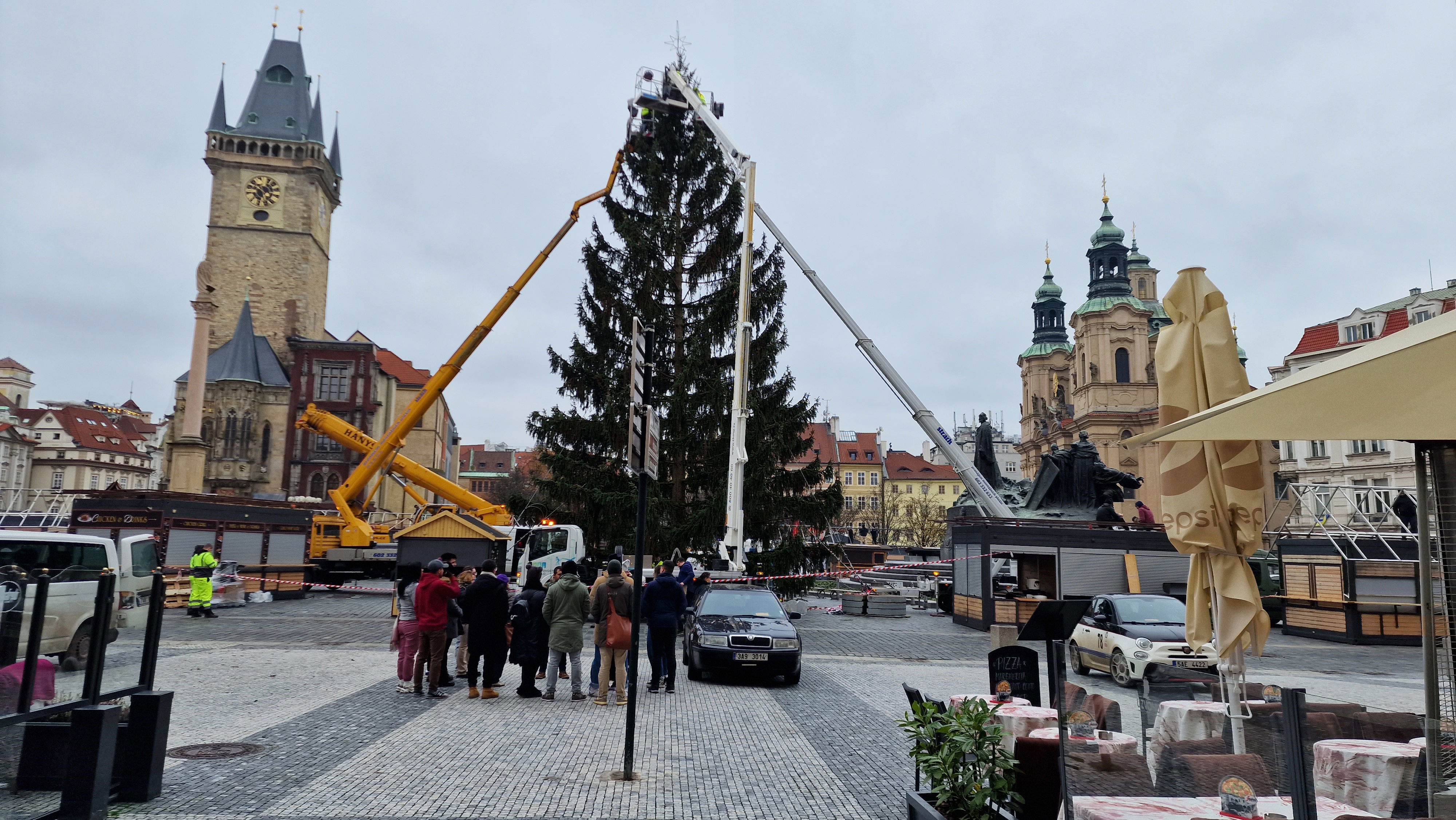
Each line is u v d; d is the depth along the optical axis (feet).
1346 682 53.36
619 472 93.61
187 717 32.45
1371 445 195.62
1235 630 21.11
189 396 151.94
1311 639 84.48
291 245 274.16
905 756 29.09
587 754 28.43
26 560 34.09
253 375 246.88
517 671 49.83
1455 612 15.93
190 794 22.56
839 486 92.99
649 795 23.73
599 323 98.78
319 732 30.55
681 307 103.24
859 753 29.43
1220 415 15.81
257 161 274.36
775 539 93.04
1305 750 13.64
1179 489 22.02
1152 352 291.79
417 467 122.72
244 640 58.70
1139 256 337.31
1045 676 46.16
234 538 95.61
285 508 101.60
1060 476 112.88
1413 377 14.56
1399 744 16.69
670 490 96.53
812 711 37.63
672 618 42.06
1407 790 15.97
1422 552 16.56
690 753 29.09
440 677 40.83
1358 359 15.30
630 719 25.73
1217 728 16.49
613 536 91.45
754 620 47.62
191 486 149.89
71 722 19.93
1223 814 14.79
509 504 96.17
